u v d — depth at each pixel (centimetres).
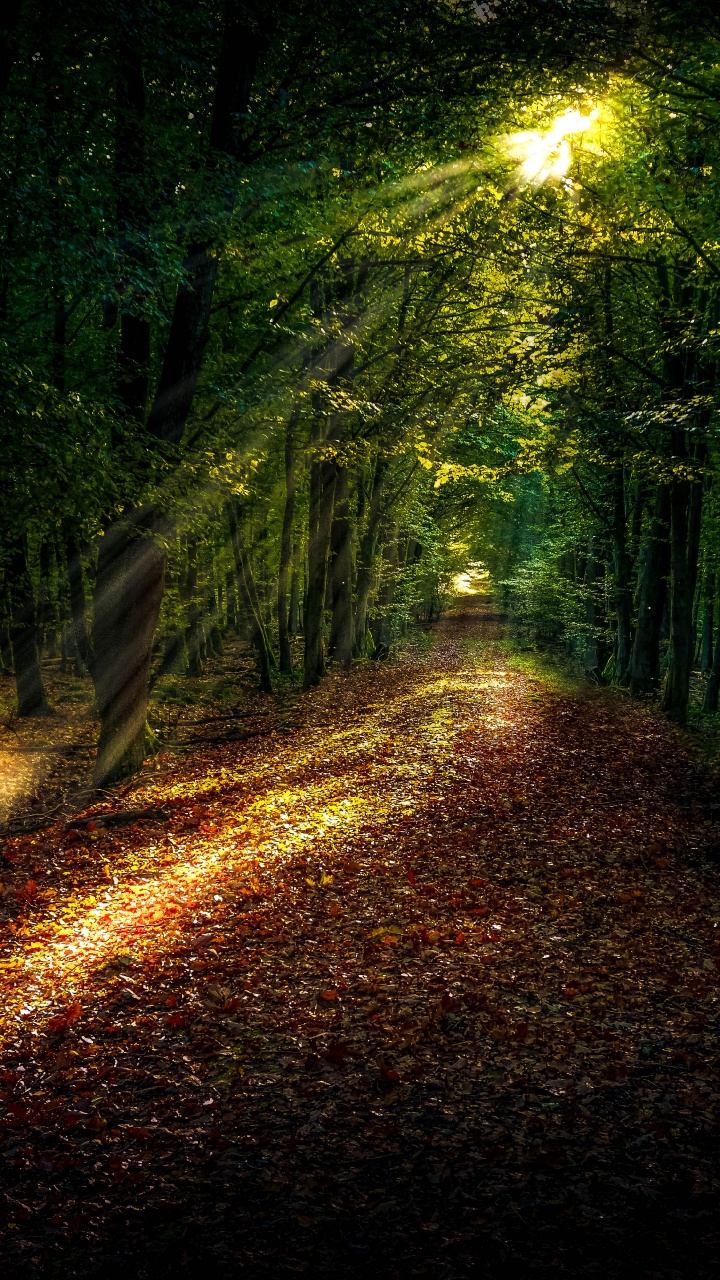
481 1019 632
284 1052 603
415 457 3133
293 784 1465
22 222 785
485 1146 474
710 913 862
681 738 1750
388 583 3694
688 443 1808
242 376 1529
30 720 2269
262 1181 456
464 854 1059
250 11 1025
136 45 1018
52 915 943
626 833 1142
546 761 1527
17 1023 687
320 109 1186
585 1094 523
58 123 1102
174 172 1204
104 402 1005
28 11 936
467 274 2059
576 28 940
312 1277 387
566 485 2708
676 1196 424
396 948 784
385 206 1625
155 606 1545
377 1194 440
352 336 1770
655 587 2362
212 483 1373
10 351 848
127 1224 432
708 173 1257
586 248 1558
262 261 1549
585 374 1794
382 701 2305
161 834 1237
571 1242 396
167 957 800
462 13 1023
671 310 1571
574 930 820
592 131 1457
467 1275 380
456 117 1179
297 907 910
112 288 918
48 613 3212
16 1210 450
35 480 916
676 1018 627
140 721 1600
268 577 3725
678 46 947
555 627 4634
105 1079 588
